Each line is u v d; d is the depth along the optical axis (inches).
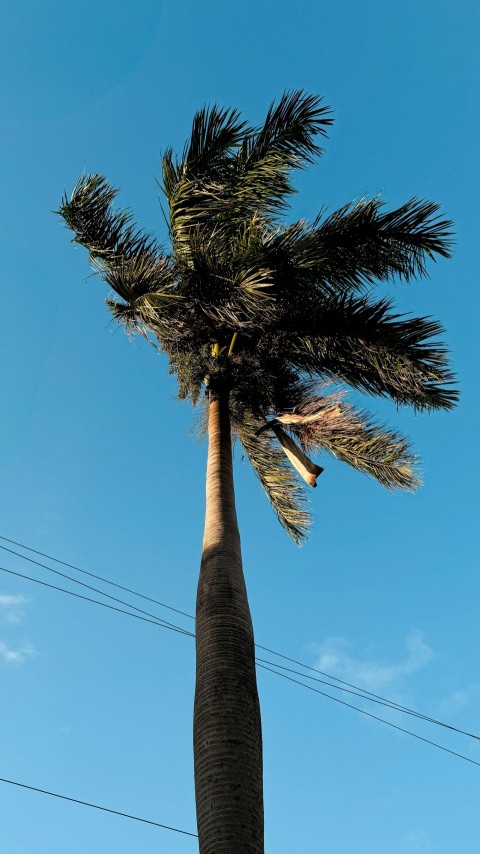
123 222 431.2
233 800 282.4
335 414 440.8
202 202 415.5
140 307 408.5
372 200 439.8
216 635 330.6
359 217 438.3
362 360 445.7
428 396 437.1
